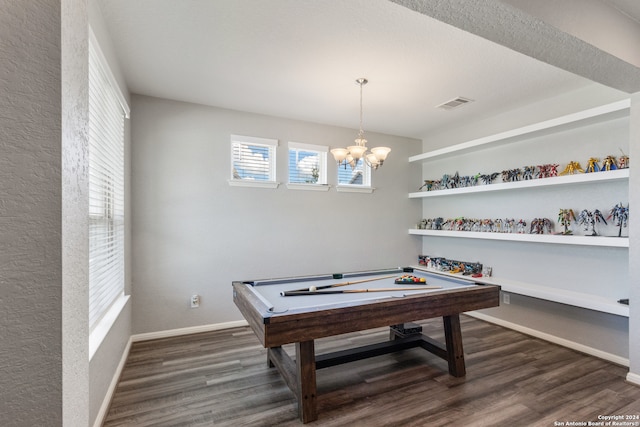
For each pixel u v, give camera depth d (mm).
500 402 2211
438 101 3506
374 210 4766
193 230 3580
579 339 3129
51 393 713
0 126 672
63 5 739
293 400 2242
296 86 3119
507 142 3783
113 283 2527
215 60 2619
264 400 2240
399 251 4973
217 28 2176
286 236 4102
